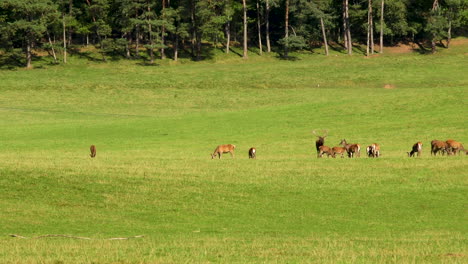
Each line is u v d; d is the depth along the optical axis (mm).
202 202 30469
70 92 92375
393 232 25359
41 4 110125
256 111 69750
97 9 118688
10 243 22578
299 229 26141
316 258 19328
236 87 97375
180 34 119125
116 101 87000
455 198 30844
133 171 35219
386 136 54531
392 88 96250
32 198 30672
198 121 65375
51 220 27578
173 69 112750
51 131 61656
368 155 41969
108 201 30406
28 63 112375
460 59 118188
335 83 100625
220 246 21453
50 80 100750
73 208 29500
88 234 25078
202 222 27469
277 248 21109
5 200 30312
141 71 109875
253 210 29344
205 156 45094
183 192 31797
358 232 25500
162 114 78812
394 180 33906
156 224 27062
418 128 57406
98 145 53406
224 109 82188
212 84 99125
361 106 68375
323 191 32156
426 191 31984
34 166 35531
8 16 116812
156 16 119250
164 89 95312
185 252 20312
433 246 21469
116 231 25688
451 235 24219
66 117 74875
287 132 58500
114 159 41094
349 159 39750
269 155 45438
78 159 40500
